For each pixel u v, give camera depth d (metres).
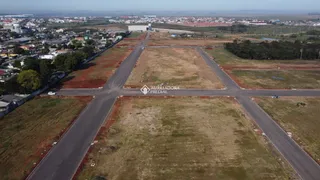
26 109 49.00
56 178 29.41
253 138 38.38
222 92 59.19
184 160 32.84
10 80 57.09
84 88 62.12
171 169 31.03
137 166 31.59
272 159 33.12
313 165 31.97
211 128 41.47
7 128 41.12
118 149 35.34
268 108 49.94
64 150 35.03
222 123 43.25
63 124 42.75
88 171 30.56
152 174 30.09
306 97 56.31
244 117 45.66
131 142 37.19
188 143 36.91
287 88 62.53
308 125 42.84
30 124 42.66
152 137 38.59
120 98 55.34
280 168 31.28
